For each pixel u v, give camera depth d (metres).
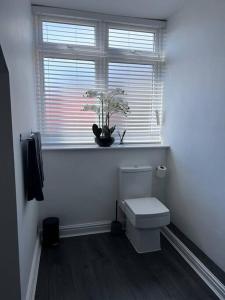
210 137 2.10
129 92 2.96
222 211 1.98
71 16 2.61
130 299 1.84
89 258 2.34
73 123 2.83
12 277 1.44
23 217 1.64
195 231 2.38
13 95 1.40
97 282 2.01
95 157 2.71
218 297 1.85
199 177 2.29
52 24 2.63
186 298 1.84
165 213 2.31
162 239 2.69
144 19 2.81
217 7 1.96
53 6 2.53
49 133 2.78
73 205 2.72
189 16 2.37
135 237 2.51
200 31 2.20
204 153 2.20
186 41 2.44
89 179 2.73
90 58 2.78
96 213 2.82
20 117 1.62
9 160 1.35
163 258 2.34
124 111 2.79
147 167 2.76
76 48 2.70
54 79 2.71
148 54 2.93
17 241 1.42
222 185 1.97
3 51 1.17
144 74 2.98
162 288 1.95
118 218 2.89
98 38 2.77
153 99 3.05
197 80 2.27
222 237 1.99
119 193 2.78
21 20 1.79
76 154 2.64
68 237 2.71
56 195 2.66
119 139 2.99
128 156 2.81
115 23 2.80
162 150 2.91
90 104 2.81
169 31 2.81
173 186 2.80
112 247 2.53
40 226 2.65
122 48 2.86
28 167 1.74
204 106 2.17
